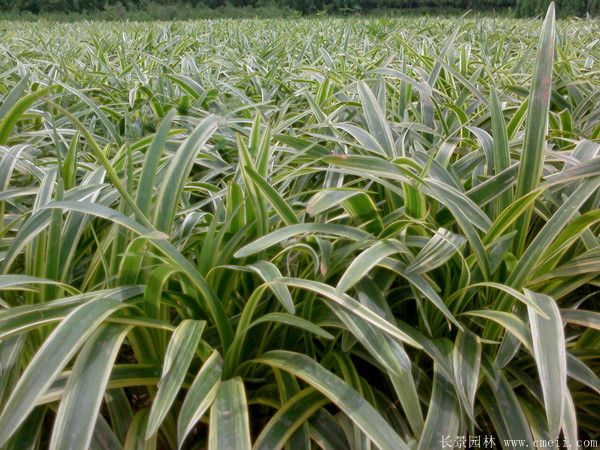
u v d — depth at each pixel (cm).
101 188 157
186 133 252
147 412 126
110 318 116
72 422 97
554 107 295
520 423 125
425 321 137
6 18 1551
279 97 327
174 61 407
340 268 149
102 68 383
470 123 244
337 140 190
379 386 153
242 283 151
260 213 144
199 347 128
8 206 196
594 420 149
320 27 744
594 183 141
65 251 142
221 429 105
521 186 151
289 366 122
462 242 138
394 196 171
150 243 129
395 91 288
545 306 123
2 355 120
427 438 114
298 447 117
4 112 214
